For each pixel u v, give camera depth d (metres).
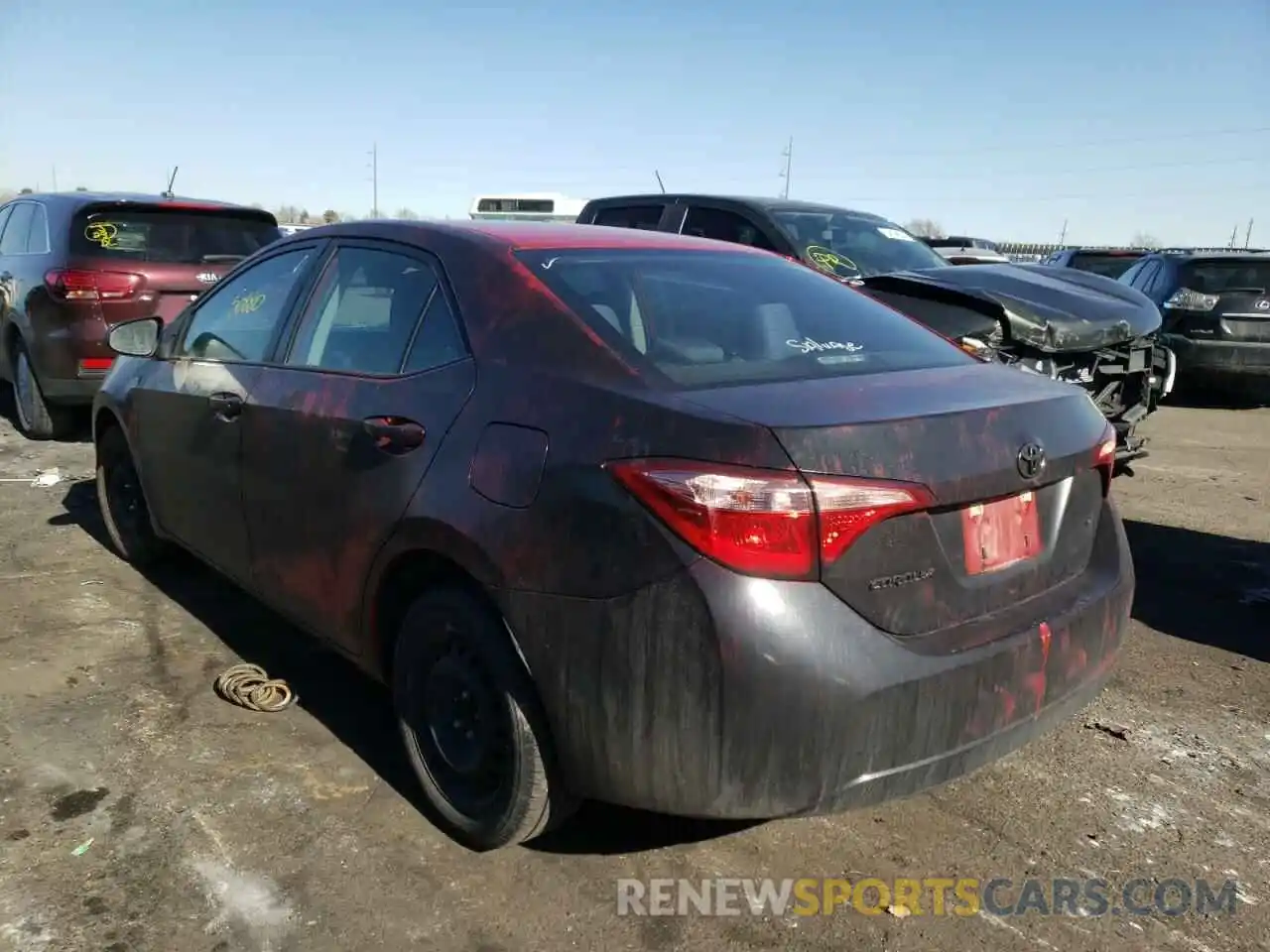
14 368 7.96
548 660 2.44
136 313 7.14
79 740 3.40
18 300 7.49
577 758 2.46
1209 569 5.33
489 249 3.03
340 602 3.16
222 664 4.02
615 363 2.54
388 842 2.90
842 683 2.20
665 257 3.28
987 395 2.67
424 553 2.80
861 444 2.27
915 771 2.34
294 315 3.59
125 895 2.63
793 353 2.85
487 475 2.58
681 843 2.94
